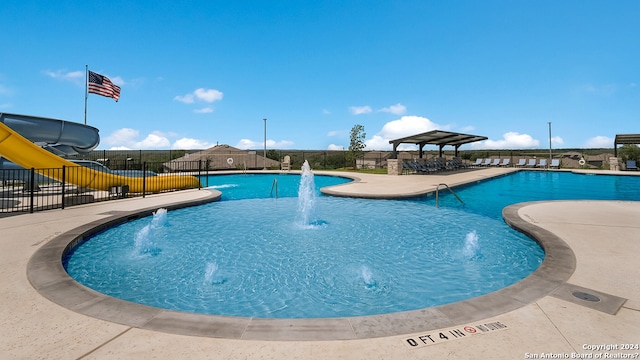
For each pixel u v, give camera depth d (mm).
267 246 6199
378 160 33594
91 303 3104
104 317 2828
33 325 2699
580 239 5375
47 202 9805
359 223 8094
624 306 2979
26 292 3363
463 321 2721
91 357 2248
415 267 5062
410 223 8055
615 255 4488
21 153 10422
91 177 11602
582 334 2506
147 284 4461
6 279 3723
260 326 2658
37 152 10570
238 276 4742
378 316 2826
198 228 7648
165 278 4664
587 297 3166
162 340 2461
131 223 7969
